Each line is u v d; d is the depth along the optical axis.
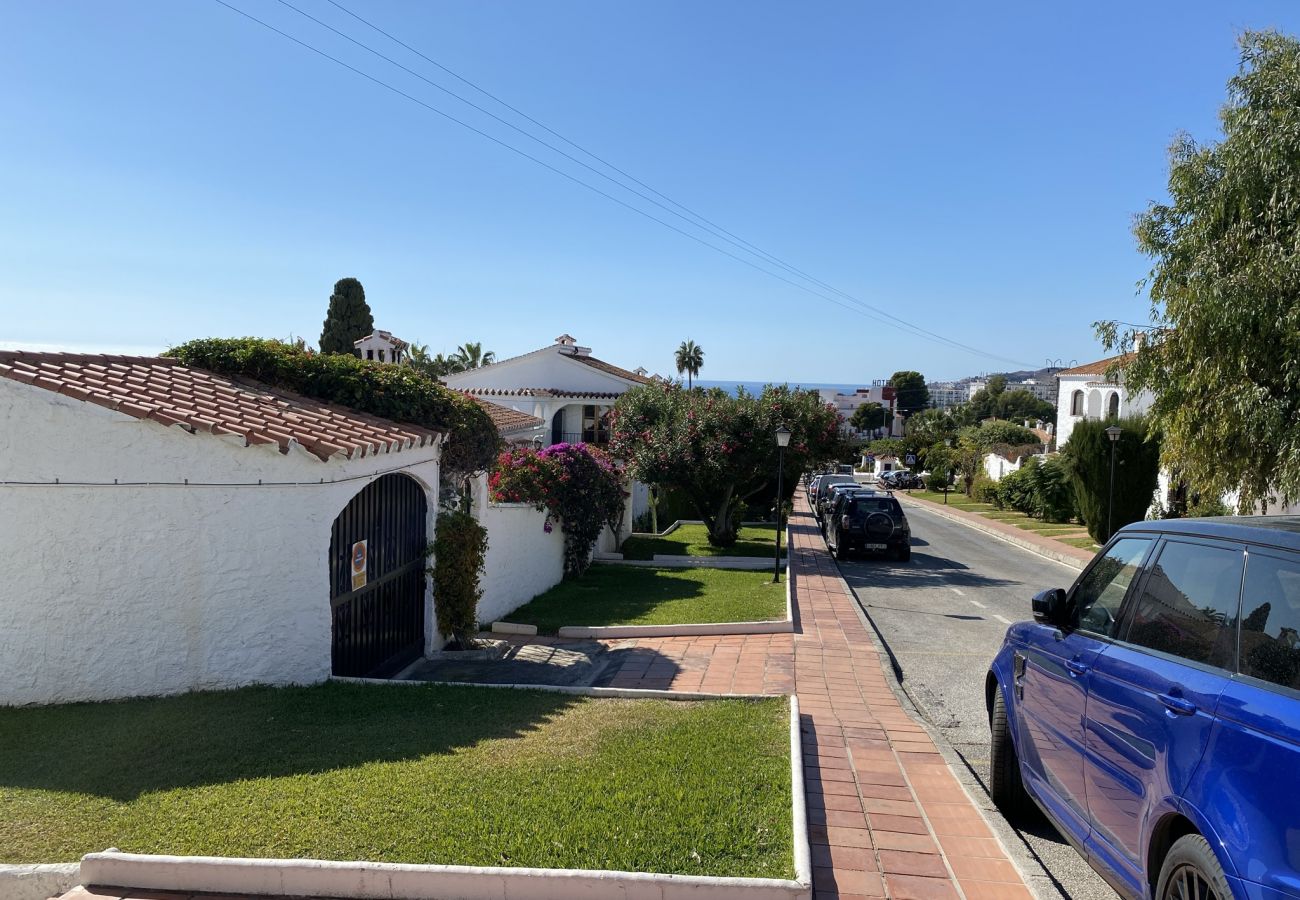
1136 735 3.23
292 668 7.14
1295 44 11.57
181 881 3.76
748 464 21.19
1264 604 2.83
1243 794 2.51
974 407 111.88
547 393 32.03
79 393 6.55
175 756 5.26
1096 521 24.09
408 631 9.17
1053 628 4.41
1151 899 3.02
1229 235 11.44
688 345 88.81
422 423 9.52
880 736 6.37
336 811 4.36
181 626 6.81
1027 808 5.10
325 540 7.26
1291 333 10.55
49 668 6.53
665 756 5.31
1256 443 11.53
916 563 21.64
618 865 3.78
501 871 3.64
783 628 10.99
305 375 8.99
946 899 3.81
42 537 6.52
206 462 6.83
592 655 9.60
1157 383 13.36
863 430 116.31
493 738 5.70
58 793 4.64
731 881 3.59
